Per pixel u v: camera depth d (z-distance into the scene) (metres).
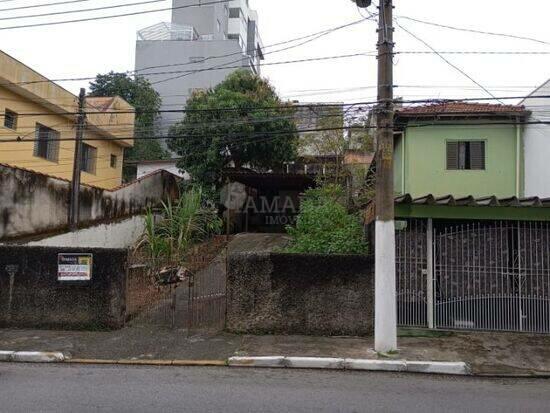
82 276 10.17
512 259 10.07
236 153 21.67
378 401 6.09
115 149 24.12
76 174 16.38
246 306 9.83
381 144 8.66
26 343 9.05
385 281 8.46
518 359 8.33
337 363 7.93
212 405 5.80
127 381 6.96
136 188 21.25
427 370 7.78
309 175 21.22
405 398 6.26
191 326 10.23
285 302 9.80
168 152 32.81
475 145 16.05
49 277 10.23
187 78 38.53
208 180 21.64
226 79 23.31
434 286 10.16
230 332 9.80
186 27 41.88
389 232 8.53
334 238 11.66
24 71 17.02
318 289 9.79
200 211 16.83
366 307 9.71
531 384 7.23
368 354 8.34
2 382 6.83
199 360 8.20
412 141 16.19
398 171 16.98
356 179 19.81
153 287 11.43
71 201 16.36
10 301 10.23
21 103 17.52
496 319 9.98
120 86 31.48
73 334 9.78
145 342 9.20
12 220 13.80
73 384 6.74
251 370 7.79
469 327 10.01
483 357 8.37
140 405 5.75
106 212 18.73
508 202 9.69
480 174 15.82
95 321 10.08
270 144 21.34
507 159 15.79
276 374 7.53
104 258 10.26
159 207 23.09
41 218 15.01
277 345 8.95
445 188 15.91
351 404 5.93
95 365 8.05
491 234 10.16
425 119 15.91
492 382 7.31
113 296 10.14
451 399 6.27
